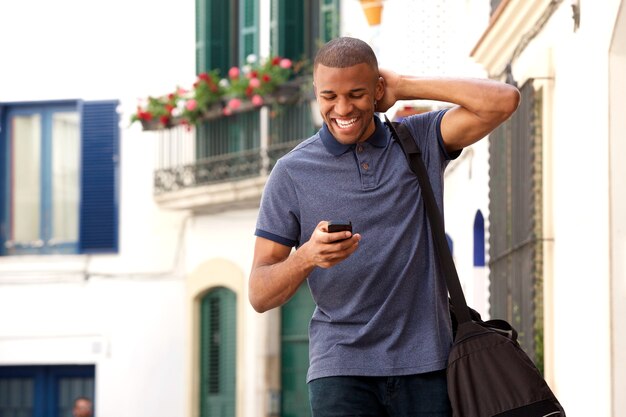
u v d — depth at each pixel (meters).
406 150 5.58
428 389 5.54
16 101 25.61
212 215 24.25
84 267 25.36
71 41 25.42
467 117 5.60
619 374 9.59
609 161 9.63
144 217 25.06
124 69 24.91
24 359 25.59
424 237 5.56
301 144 5.67
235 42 23.67
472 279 15.12
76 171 25.62
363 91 5.41
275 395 23.27
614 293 9.61
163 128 24.00
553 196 11.38
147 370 24.86
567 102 10.86
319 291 5.57
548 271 11.43
